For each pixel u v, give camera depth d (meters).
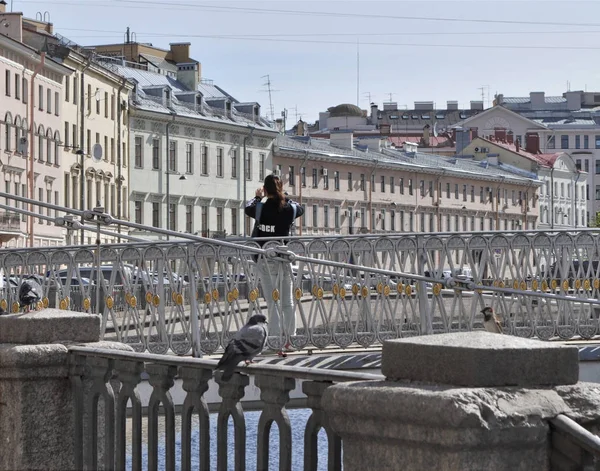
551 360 10.51
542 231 36.97
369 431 10.60
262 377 13.23
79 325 17.56
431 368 10.52
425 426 10.10
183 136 193.38
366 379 11.57
